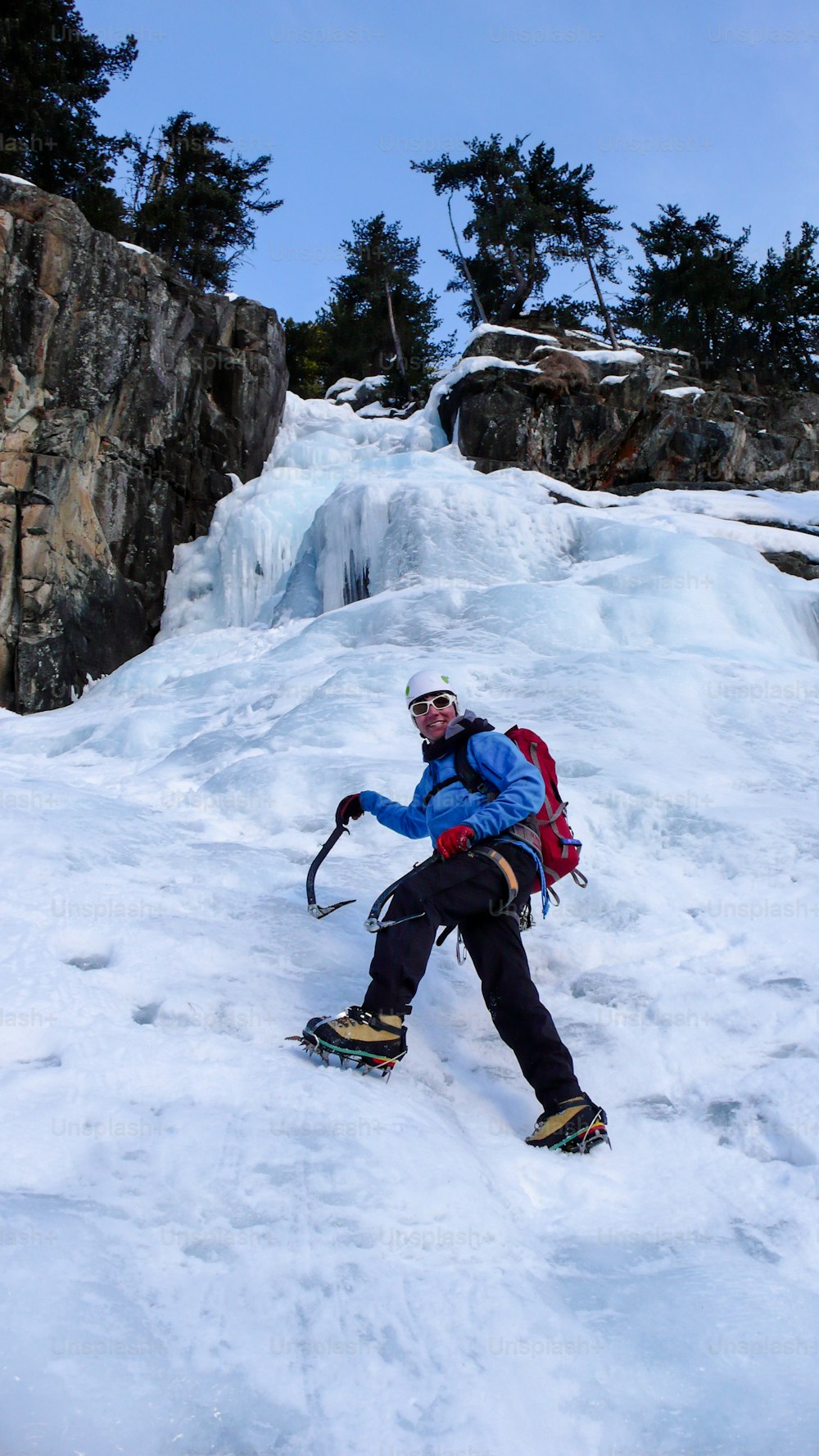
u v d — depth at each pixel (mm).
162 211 24516
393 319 30031
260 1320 1711
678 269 28578
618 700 7555
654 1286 2000
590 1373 1698
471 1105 2873
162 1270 1805
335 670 9539
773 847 5148
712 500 15578
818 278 27781
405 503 13430
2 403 14305
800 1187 2436
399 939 2793
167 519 16359
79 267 14883
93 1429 1446
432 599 11266
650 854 5320
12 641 14414
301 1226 1951
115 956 3424
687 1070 3102
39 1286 1659
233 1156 2156
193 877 4562
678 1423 1619
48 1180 2086
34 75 21797
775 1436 1605
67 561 14914
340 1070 2721
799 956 3914
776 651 10359
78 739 10328
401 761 6570
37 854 4480
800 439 19703
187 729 9477
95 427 15320
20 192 14594
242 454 17578
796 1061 3027
